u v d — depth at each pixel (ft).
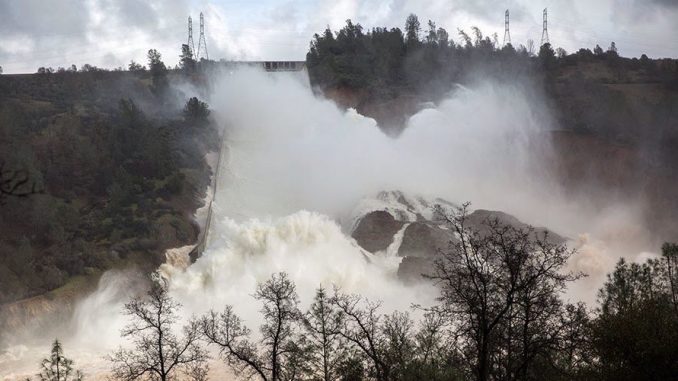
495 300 121.08
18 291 288.10
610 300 142.72
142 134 424.46
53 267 303.68
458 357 128.77
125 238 340.59
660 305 126.31
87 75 596.29
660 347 111.96
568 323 120.16
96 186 387.96
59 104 516.73
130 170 403.13
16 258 300.81
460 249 145.18
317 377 138.62
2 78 585.22
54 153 396.37
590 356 122.62
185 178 406.82
